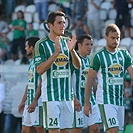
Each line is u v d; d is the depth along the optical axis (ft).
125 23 142.20
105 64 74.79
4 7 168.86
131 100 111.55
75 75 86.84
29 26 150.92
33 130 90.74
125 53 75.87
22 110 90.79
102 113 75.05
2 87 89.35
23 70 114.32
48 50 69.97
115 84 74.90
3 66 114.93
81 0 147.13
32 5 159.43
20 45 146.61
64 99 70.28
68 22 79.56
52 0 156.76
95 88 89.10
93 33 145.59
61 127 70.79
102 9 147.74
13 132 112.16
